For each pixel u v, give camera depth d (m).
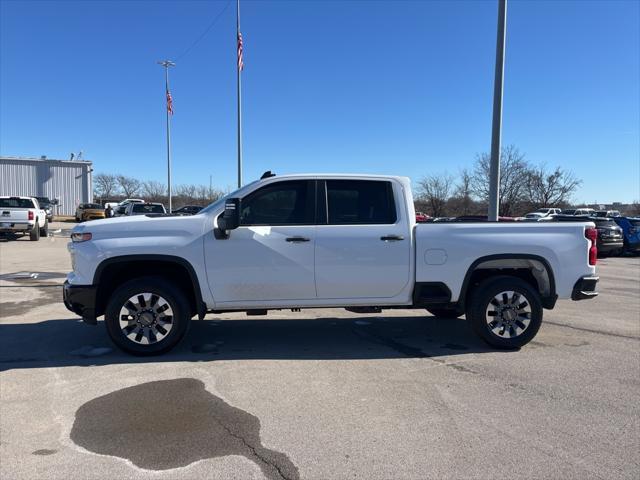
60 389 4.64
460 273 5.93
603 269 16.64
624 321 7.77
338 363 5.47
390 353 5.88
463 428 3.89
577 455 3.48
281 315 8.03
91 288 5.53
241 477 3.18
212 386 4.73
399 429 3.86
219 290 5.68
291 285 5.76
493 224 6.05
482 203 55.91
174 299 5.59
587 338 6.67
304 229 5.76
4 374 5.04
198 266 5.62
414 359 5.64
